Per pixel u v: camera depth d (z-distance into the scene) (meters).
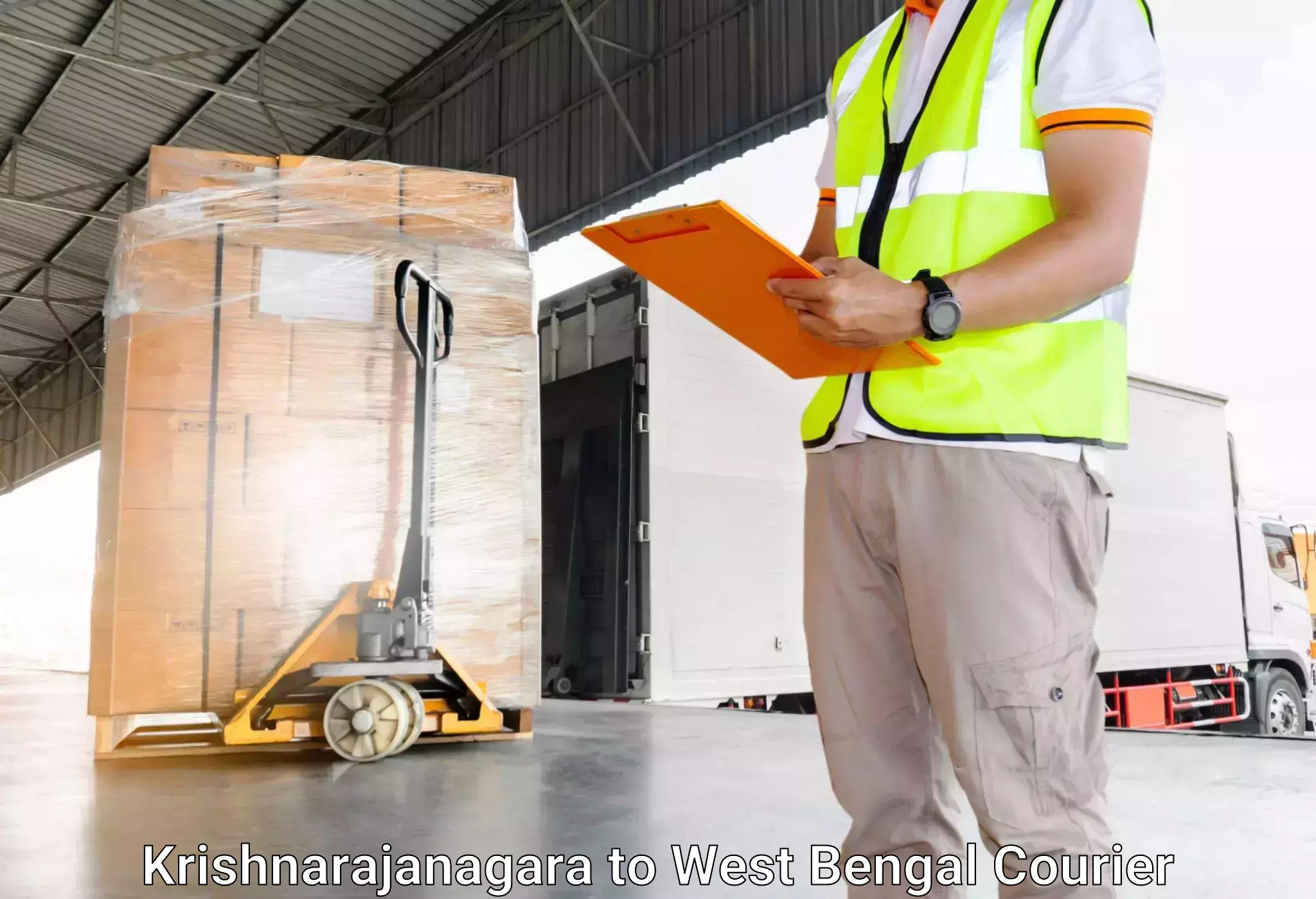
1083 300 0.79
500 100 11.68
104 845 2.11
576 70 10.74
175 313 3.41
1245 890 1.74
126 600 3.27
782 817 2.34
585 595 5.03
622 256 0.84
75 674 12.54
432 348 3.51
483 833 2.19
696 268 0.81
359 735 3.21
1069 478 0.82
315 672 3.21
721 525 4.81
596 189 10.39
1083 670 0.82
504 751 3.41
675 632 4.59
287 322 3.51
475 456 3.66
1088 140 0.81
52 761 3.34
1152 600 6.02
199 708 3.30
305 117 13.44
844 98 1.10
